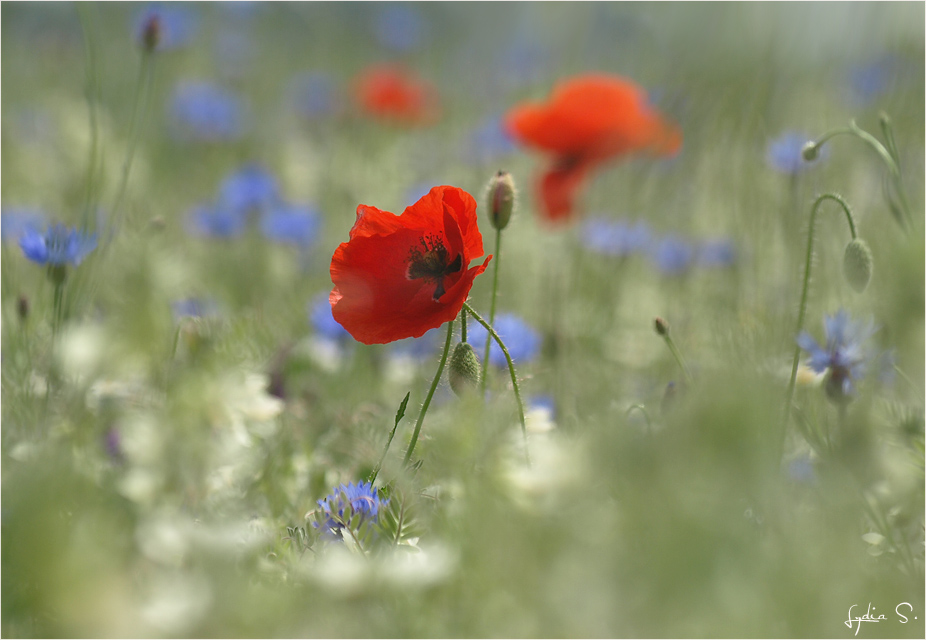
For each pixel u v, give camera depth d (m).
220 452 1.36
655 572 1.32
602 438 1.34
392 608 1.35
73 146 2.02
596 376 1.68
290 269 1.91
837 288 1.65
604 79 1.89
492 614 1.34
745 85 2.02
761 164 1.86
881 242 1.64
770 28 2.03
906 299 1.44
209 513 1.38
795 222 1.76
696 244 1.89
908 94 1.93
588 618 1.32
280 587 1.36
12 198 2.22
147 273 1.66
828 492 1.38
